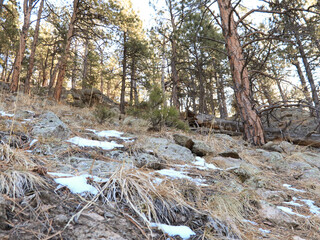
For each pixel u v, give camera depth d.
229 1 6.91
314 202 2.52
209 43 12.10
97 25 12.10
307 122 9.30
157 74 16.50
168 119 5.26
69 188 1.55
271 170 3.71
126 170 1.97
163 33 11.78
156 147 3.37
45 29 18.73
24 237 1.01
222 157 3.69
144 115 5.39
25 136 2.58
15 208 1.18
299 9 6.05
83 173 1.89
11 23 14.47
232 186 2.39
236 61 6.60
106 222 1.29
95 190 1.61
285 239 1.59
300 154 4.50
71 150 2.49
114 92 30.11
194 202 1.85
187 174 2.55
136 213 1.49
